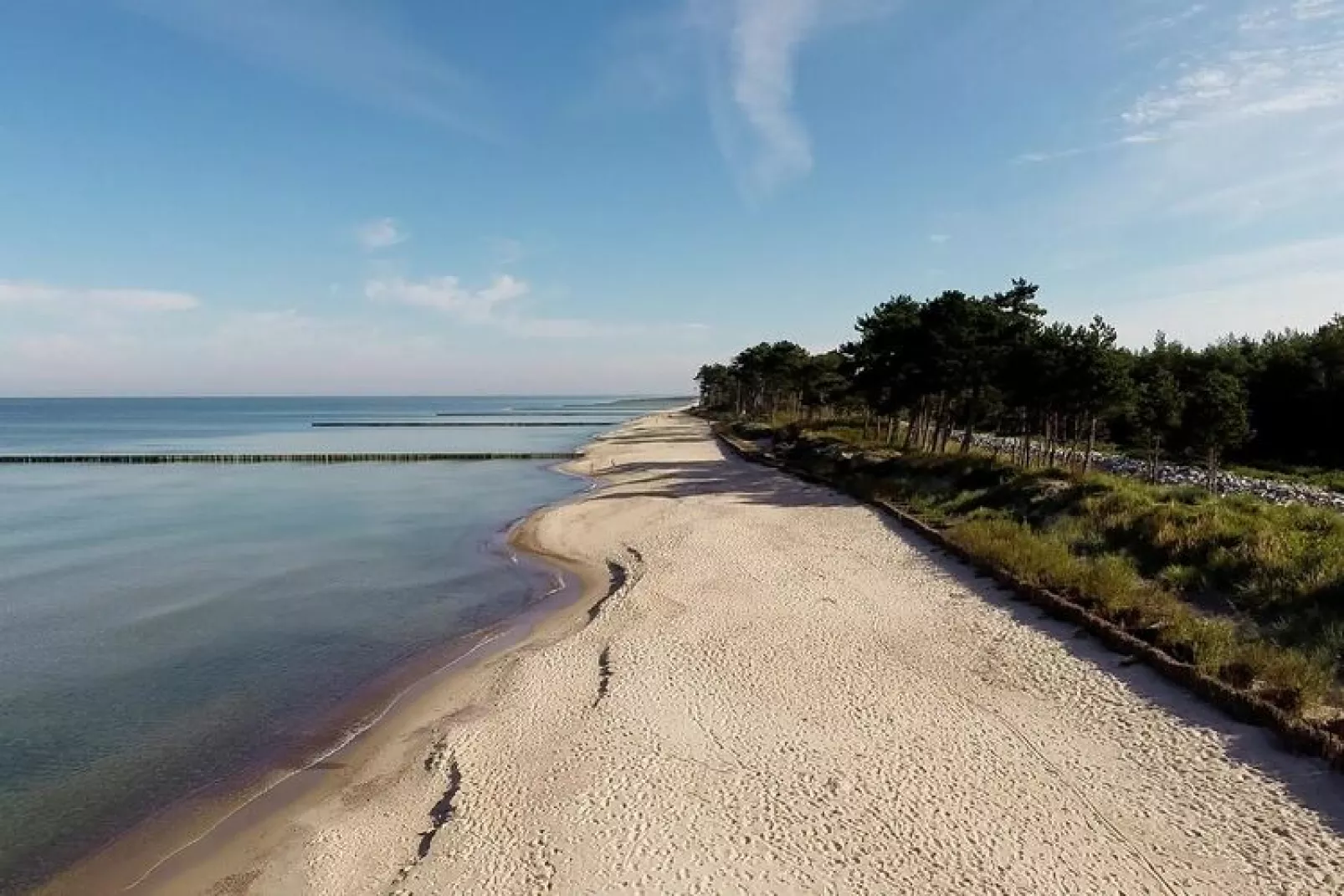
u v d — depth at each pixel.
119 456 66.81
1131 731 10.68
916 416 42.09
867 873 7.96
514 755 11.18
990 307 35.50
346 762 11.80
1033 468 27.50
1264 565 14.95
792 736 10.99
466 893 8.14
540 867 8.43
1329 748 9.45
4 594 22.28
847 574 19.25
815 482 36.94
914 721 11.27
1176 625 13.36
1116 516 19.72
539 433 106.12
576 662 14.66
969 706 11.70
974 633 14.66
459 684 14.52
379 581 23.17
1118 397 28.36
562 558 24.89
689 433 85.50
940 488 28.89
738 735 11.12
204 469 59.38
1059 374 28.69
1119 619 14.23
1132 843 8.31
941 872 7.94
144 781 11.54
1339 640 11.98
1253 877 7.70
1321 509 18.77
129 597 21.77
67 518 36.25
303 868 9.14
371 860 9.16
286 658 16.64
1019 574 17.19
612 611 17.48
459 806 9.88
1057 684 12.28
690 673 13.48
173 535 31.55
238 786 11.27
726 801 9.41
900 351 36.72
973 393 36.19
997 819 8.84
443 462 62.84
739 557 21.59
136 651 17.23
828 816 9.00
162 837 10.05
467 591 21.73
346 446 82.50
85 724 13.55
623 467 51.12
